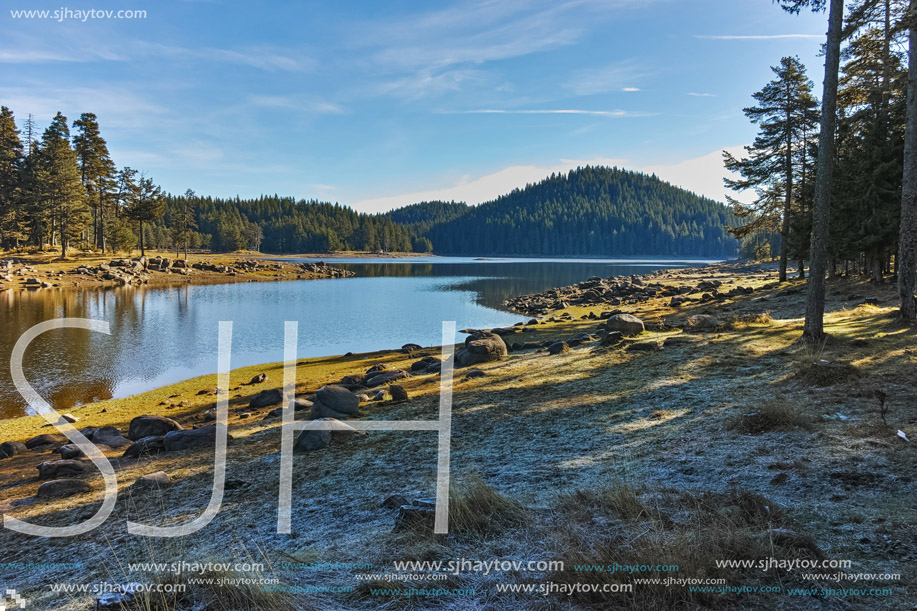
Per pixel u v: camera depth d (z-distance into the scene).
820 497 4.69
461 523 4.78
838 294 26.09
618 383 11.66
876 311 17.47
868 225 25.78
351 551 4.58
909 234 13.88
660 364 12.96
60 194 74.00
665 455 6.63
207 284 76.75
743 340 14.60
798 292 29.50
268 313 43.78
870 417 6.94
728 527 4.03
